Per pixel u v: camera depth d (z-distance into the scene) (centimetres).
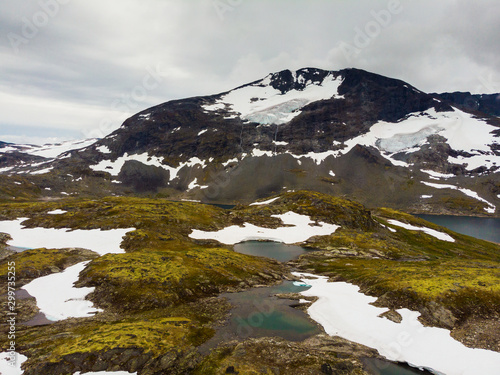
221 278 7412
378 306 5788
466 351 4309
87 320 5228
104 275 6706
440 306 5284
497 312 5059
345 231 13212
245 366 3981
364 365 4172
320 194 17138
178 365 3959
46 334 4606
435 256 11950
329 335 4984
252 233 13075
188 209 14888
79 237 10425
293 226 13925
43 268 7362
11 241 10150
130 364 3859
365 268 8531
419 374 4012
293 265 9369
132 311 5662
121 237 10475
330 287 7219
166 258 8038
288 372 3912
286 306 6147
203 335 4844
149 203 15062
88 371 3744
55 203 14550
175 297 6244
